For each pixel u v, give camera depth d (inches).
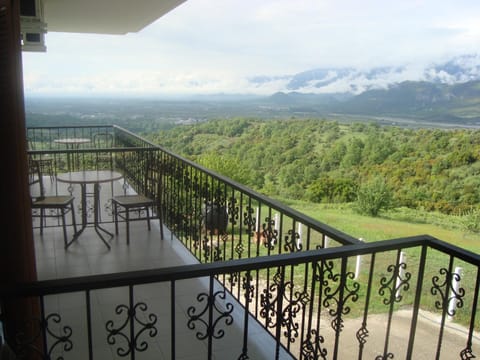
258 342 98.7
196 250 152.4
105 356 91.1
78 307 111.3
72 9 193.3
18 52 73.2
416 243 70.6
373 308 161.5
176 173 170.4
